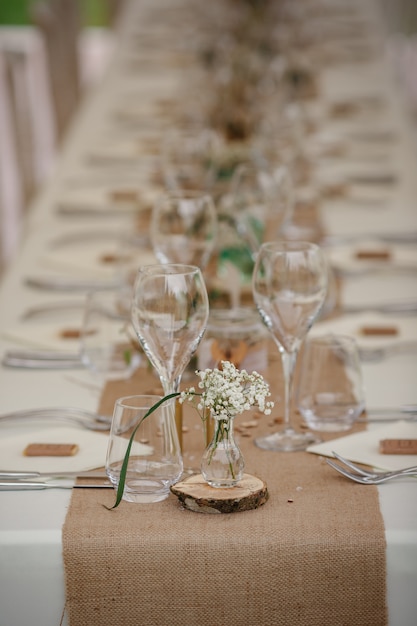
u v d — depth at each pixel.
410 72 9.52
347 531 1.34
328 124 4.45
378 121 4.51
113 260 2.69
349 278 2.62
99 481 1.48
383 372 1.95
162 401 1.40
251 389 1.36
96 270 2.62
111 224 3.16
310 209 3.21
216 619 1.34
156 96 5.01
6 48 5.73
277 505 1.41
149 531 1.34
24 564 1.34
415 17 9.68
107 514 1.38
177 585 1.34
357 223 3.13
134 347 1.89
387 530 1.34
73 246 2.95
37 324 2.27
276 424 1.69
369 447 1.58
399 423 1.67
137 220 3.04
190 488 1.40
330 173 3.69
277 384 1.82
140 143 4.11
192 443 1.62
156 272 1.51
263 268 1.59
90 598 1.34
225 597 1.34
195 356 1.79
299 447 1.60
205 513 1.38
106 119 4.61
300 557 1.33
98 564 1.33
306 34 6.12
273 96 4.09
